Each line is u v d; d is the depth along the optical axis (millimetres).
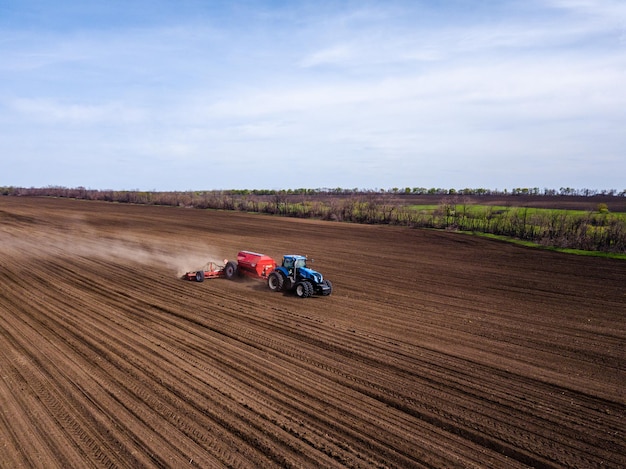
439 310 16234
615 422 8500
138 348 11703
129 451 7238
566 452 7480
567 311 16516
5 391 9203
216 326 13648
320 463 7004
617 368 11156
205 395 9148
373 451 7367
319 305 16500
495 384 10008
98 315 14734
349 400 9078
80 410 8492
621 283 21578
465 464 7090
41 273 21875
